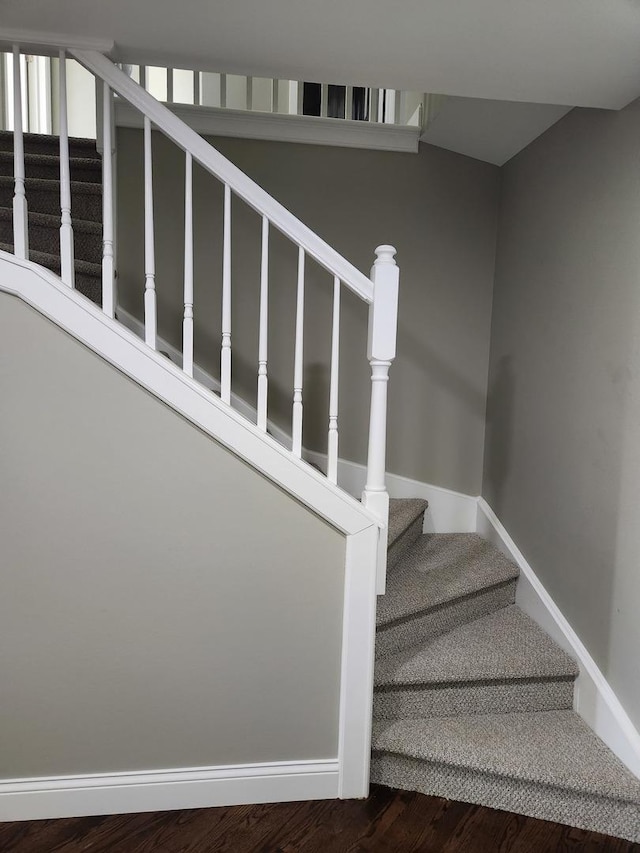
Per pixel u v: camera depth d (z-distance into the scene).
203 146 1.76
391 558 2.54
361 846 1.79
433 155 2.93
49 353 1.73
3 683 1.82
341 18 1.60
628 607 1.93
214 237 2.84
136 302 2.82
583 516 2.20
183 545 1.85
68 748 1.87
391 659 2.20
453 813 1.93
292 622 1.92
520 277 2.72
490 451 3.06
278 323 2.93
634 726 1.92
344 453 3.04
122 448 1.79
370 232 2.94
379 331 1.83
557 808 1.90
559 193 2.38
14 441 1.74
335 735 1.99
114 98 2.69
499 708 2.21
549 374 2.45
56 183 2.34
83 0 1.54
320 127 2.83
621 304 1.96
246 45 1.77
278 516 1.88
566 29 1.60
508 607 2.70
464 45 1.71
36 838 1.79
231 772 1.94
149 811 1.92
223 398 1.83
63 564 1.80
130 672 1.87
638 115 1.89
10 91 4.04
